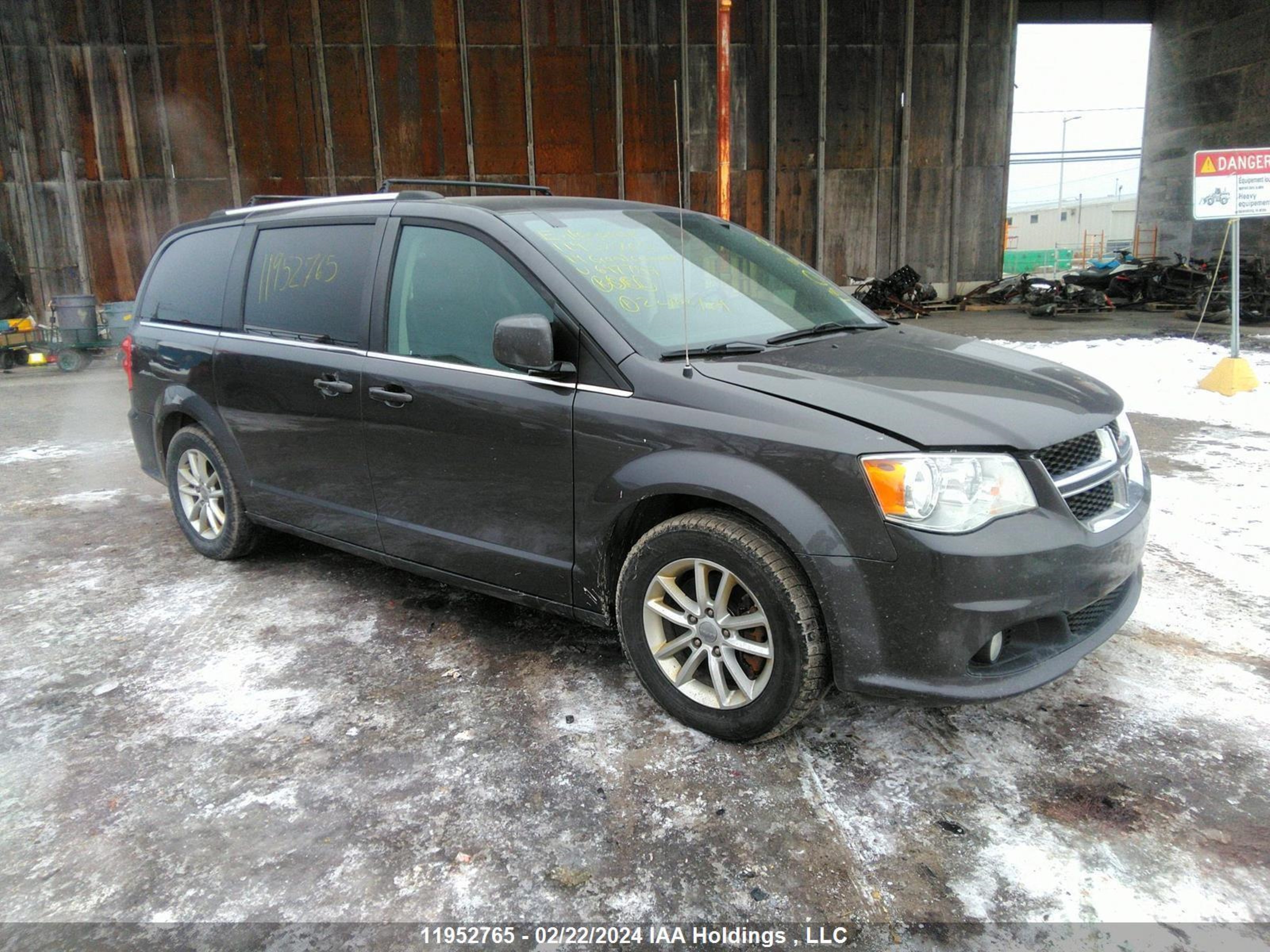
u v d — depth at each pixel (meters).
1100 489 2.72
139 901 2.17
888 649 2.44
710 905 2.13
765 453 2.53
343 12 17.56
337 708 3.09
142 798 2.59
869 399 2.57
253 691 3.22
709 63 18.66
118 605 4.06
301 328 3.82
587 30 18.17
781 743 2.81
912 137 19.83
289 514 4.03
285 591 4.20
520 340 2.79
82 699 3.18
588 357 2.89
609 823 2.44
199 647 3.60
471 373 3.18
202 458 4.50
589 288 2.98
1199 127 23.47
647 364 2.81
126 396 10.87
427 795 2.58
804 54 19.03
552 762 2.73
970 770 2.66
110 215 17.45
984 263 20.72
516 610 3.93
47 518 5.51
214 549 4.52
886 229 20.16
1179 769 2.63
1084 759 2.70
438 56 17.97
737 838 2.37
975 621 2.37
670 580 2.83
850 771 2.66
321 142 17.95
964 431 2.45
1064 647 2.59
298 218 3.95
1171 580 4.06
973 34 19.56
